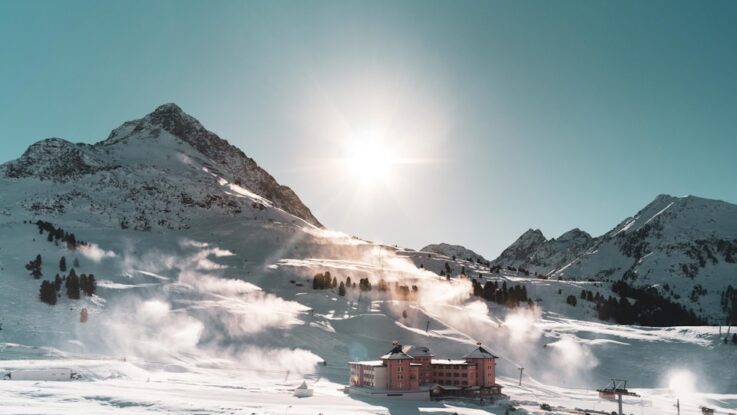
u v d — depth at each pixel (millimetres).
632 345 182750
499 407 100688
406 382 108500
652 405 115625
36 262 181750
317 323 170375
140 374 109312
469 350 162750
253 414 71125
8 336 129250
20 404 66375
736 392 152625
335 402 91750
